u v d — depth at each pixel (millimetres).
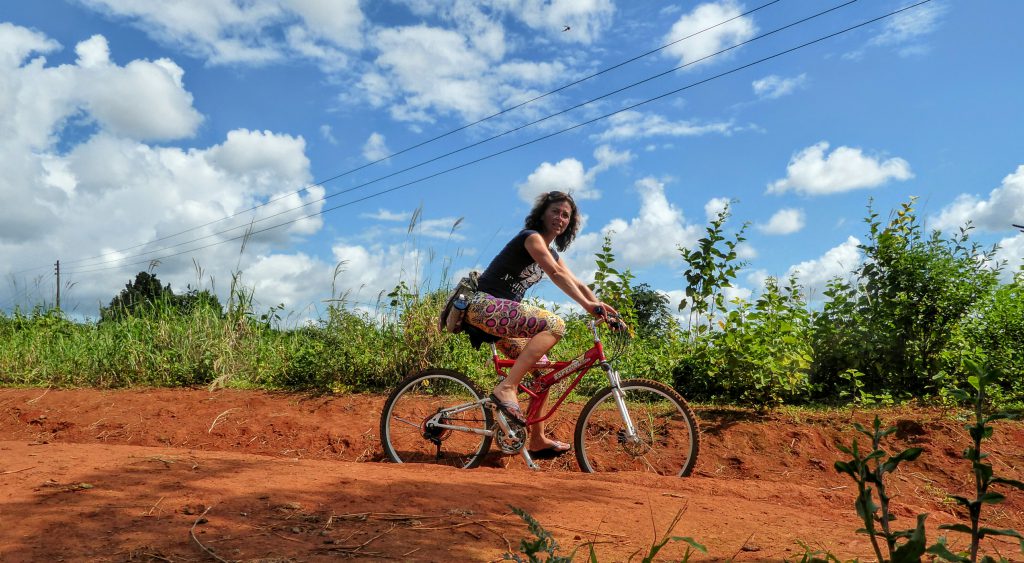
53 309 10828
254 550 2410
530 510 3150
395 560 2373
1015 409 6246
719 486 4125
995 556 2846
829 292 7621
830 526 3234
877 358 7270
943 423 5828
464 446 5598
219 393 7449
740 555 2660
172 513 2768
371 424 6191
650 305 10578
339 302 8016
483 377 7266
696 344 7320
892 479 5199
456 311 4957
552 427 5836
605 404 5922
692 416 5023
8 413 7012
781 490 4234
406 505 3070
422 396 5984
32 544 2367
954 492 5082
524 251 4887
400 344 7512
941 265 7148
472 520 2883
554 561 1686
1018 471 5223
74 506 2791
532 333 4832
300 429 6199
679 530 2982
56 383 8453
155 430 6406
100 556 2289
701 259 7293
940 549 1124
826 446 5723
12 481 3186
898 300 7215
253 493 3107
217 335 8469
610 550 2631
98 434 6445
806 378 6566
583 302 4844
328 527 2717
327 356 7523
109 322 9492
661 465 5461
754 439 5773
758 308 6664
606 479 4098
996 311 7484
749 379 6414
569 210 4980
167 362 8297
